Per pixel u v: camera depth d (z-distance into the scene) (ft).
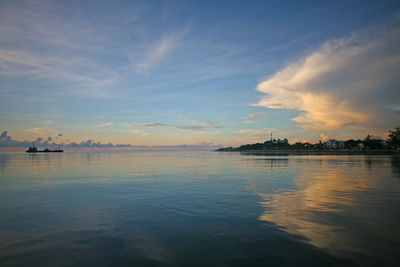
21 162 179.32
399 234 27.71
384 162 172.14
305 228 29.86
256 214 36.06
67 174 92.89
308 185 63.82
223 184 66.33
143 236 27.45
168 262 21.30
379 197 47.88
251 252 23.21
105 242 25.79
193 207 40.40
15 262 21.45
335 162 175.32
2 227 30.63
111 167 129.90
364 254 22.70
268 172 100.42
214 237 27.07
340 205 41.29
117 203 43.52
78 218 34.37
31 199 47.09
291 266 20.52
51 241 26.11
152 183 68.74
